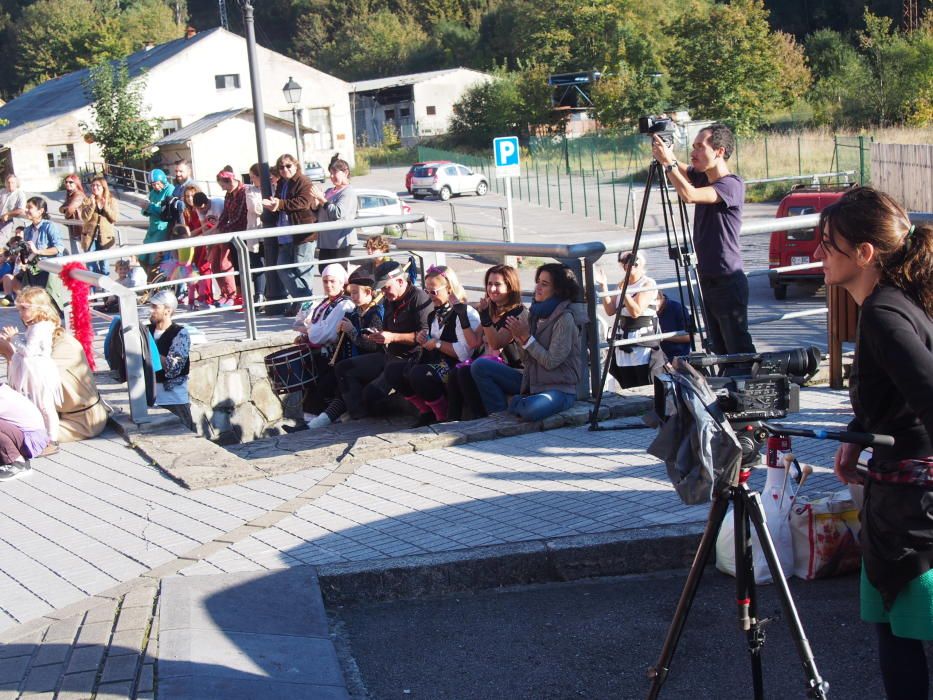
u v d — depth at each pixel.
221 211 13.58
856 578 4.95
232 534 5.54
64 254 12.91
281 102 63.28
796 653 4.30
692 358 3.44
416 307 9.04
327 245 12.23
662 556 5.16
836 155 38.19
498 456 6.64
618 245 7.38
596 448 6.69
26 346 7.48
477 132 81.62
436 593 5.03
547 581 5.12
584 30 81.94
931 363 2.92
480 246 8.22
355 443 7.01
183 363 8.94
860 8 90.00
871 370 3.12
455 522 5.52
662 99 69.25
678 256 6.75
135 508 6.11
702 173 6.95
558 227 35.16
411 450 6.84
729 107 56.25
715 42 56.56
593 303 7.52
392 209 33.44
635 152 51.97
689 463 3.51
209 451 7.15
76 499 6.36
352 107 89.50
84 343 9.41
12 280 13.37
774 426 3.32
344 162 12.20
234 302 13.29
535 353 7.27
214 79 61.31
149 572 5.09
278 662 4.21
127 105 53.69
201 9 136.50
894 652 3.21
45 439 7.06
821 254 3.30
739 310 6.83
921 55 54.22
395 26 120.25
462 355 8.42
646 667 4.29
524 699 4.09
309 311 10.37
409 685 4.22
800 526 4.91
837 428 6.71
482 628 4.69
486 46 115.44
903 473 3.10
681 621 3.57
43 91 69.56
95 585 4.98
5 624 4.60
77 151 55.75
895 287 3.09
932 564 3.08
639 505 5.61
